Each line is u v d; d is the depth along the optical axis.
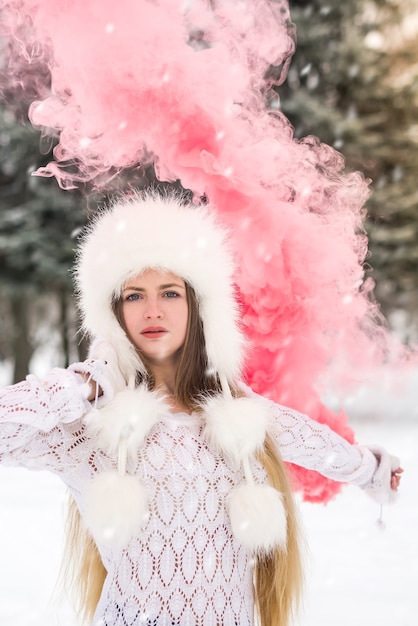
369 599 4.43
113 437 2.19
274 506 2.26
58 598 2.75
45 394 2.05
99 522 2.12
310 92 15.89
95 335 2.50
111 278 2.40
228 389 2.47
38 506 7.16
